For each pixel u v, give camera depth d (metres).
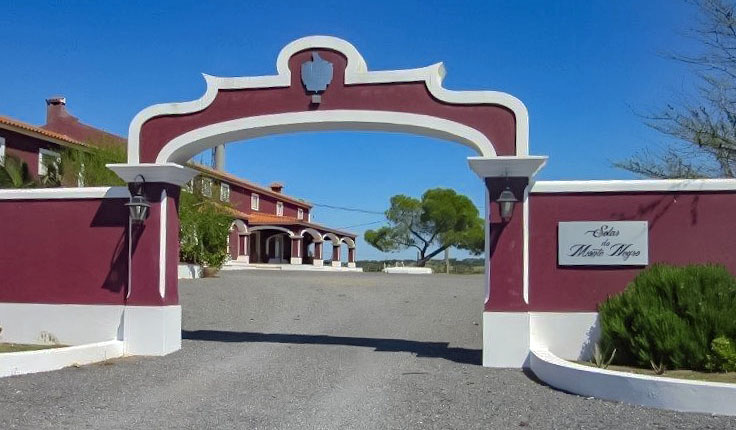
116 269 13.07
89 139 30.03
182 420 8.05
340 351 13.02
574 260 11.63
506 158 11.57
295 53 12.66
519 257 11.66
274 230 49.78
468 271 55.06
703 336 9.84
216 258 29.36
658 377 8.84
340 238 55.69
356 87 12.42
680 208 11.47
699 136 14.07
